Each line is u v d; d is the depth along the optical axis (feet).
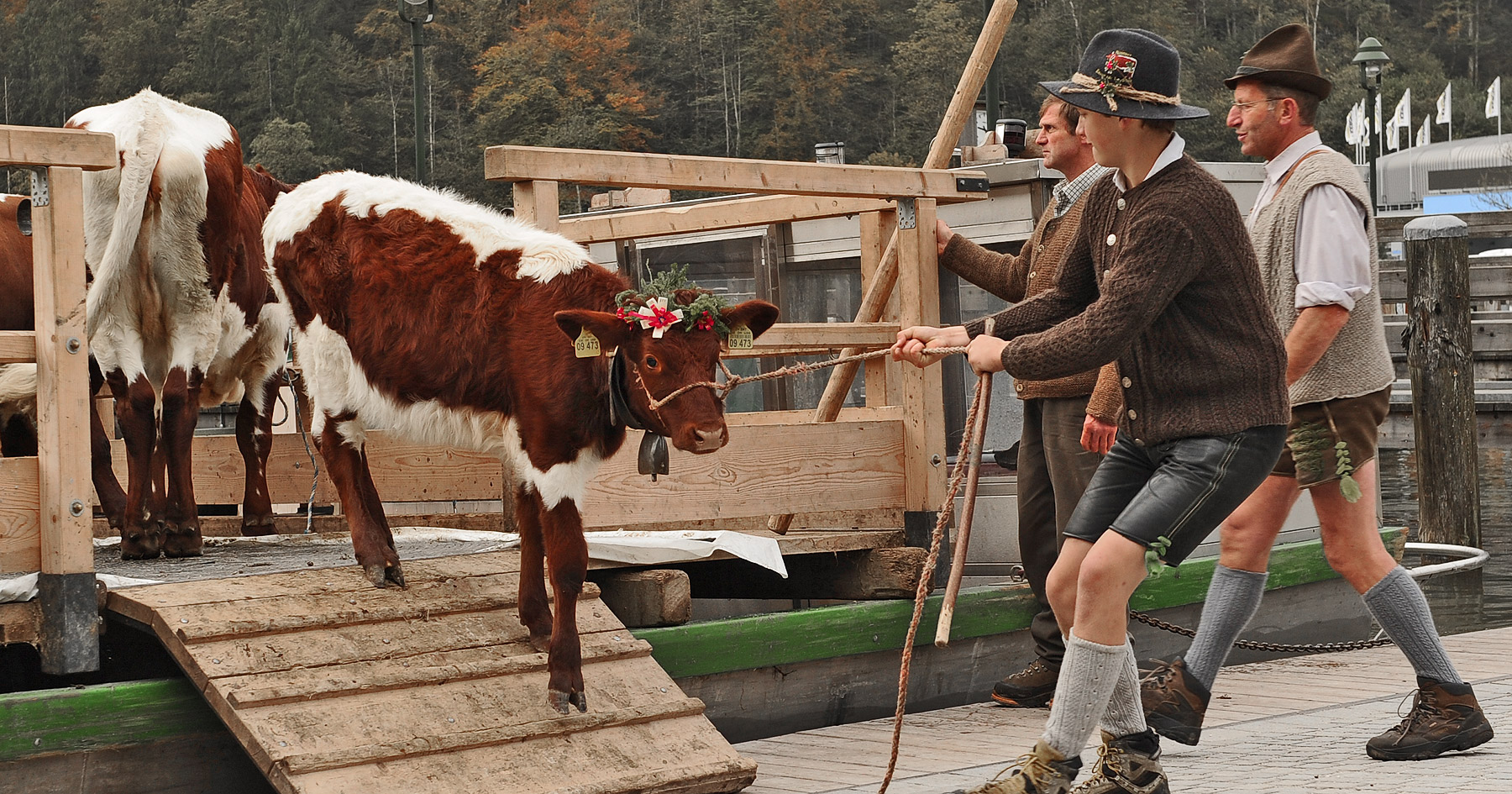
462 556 17.38
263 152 248.11
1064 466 18.40
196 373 20.01
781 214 22.61
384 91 274.36
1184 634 18.69
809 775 15.87
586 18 292.40
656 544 17.99
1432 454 34.73
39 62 277.64
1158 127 12.47
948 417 28.12
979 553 24.61
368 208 16.19
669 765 14.60
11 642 14.78
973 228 28.32
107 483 20.45
